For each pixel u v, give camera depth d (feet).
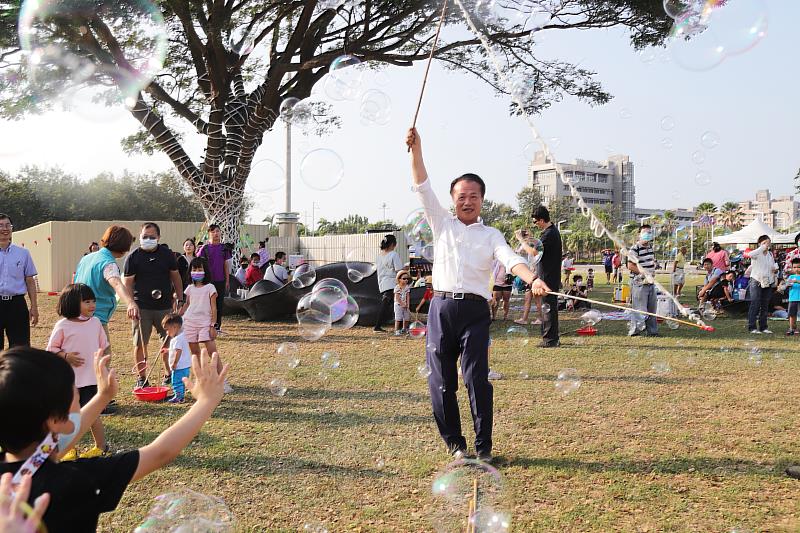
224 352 20.38
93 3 20.72
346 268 28.73
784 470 9.24
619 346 21.16
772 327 26.68
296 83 37.73
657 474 9.12
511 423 11.74
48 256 57.11
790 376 15.79
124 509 7.99
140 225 60.80
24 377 3.68
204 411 4.54
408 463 9.63
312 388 14.85
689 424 11.59
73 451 9.75
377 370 17.04
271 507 8.05
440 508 7.20
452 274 9.80
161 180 132.16
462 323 9.72
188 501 6.05
